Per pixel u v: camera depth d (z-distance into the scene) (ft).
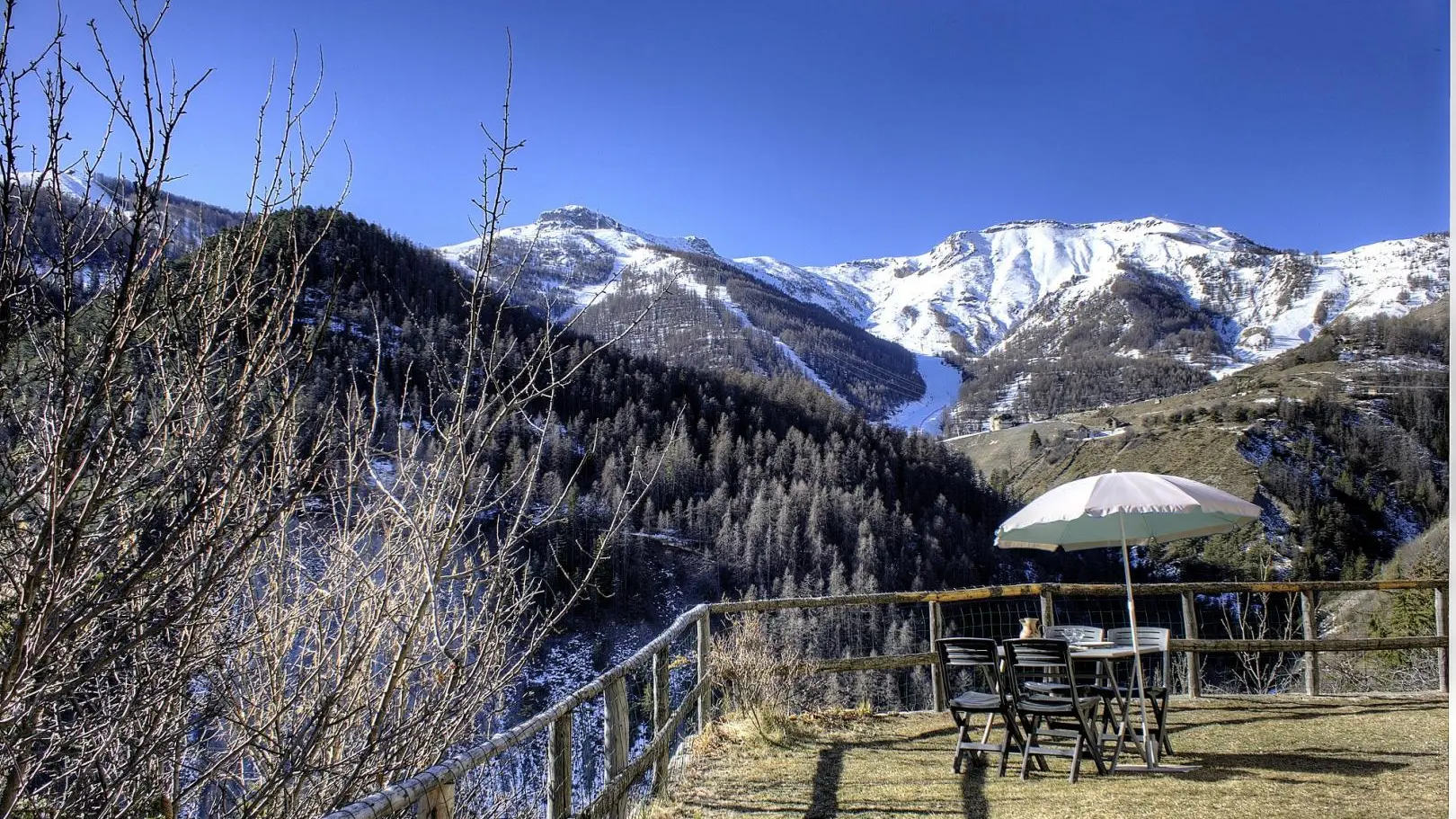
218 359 8.59
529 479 11.48
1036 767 18.28
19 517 7.38
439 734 10.75
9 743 7.34
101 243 7.34
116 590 7.14
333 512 11.45
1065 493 19.27
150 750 8.71
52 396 6.82
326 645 11.12
